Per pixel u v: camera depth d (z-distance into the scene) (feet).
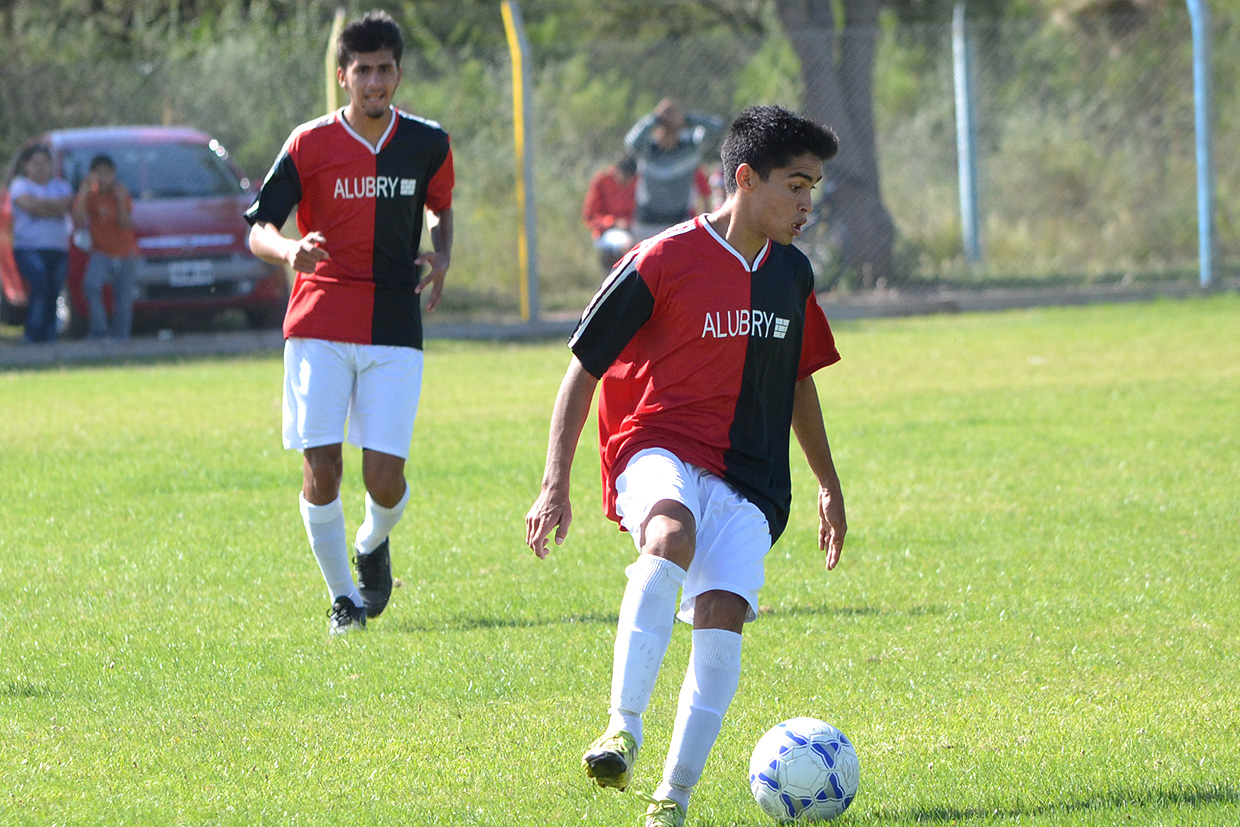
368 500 60.64
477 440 105.70
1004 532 75.82
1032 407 117.29
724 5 247.70
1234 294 194.29
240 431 110.32
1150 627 58.34
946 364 144.66
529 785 41.27
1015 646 55.67
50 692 50.42
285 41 201.05
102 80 190.19
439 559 71.56
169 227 166.40
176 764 42.93
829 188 201.46
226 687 50.98
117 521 79.25
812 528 77.77
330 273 59.82
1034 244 221.25
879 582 66.18
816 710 48.16
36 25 203.31
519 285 202.59
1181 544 72.59
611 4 247.50
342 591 60.08
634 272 40.22
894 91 250.98
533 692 50.60
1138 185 224.94
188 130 178.50
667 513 38.19
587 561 71.15
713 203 185.47
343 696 49.93
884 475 91.91
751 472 40.93
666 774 37.47
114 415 118.73
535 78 217.97
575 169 216.13
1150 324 170.91
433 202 62.28
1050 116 240.12
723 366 40.40
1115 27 237.86
